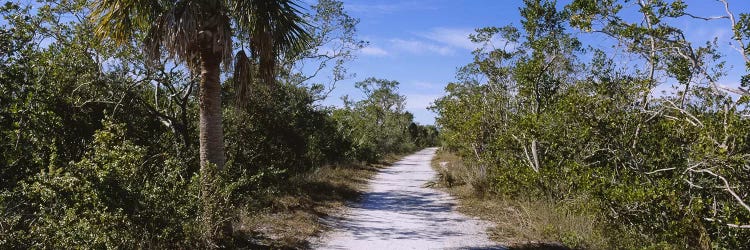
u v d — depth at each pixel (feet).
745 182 21.85
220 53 24.30
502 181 39.86
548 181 34.76
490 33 49.80
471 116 53.78
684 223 22.53
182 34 22.54
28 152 24.89
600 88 28.19
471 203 42.34
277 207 35.60
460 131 56.44
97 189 18.42
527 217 33.14
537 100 41.52
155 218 19.69
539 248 26.00
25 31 28.91
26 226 20.26
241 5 23.63
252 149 44.39
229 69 24.27
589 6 29.76
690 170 23.45
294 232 28.96
